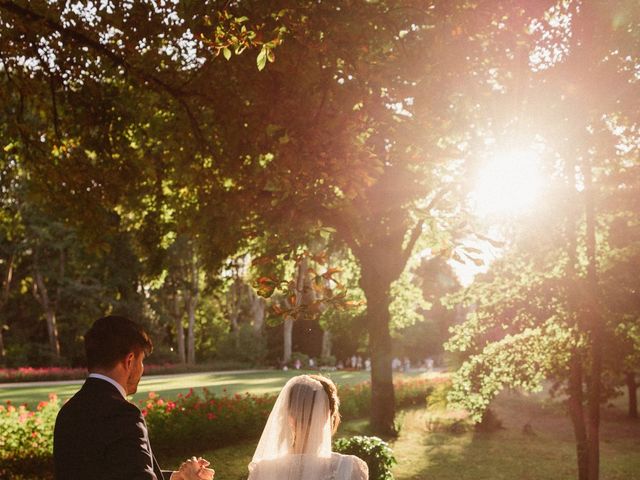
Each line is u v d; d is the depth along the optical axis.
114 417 2.43
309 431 2.87
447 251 4.27
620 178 7.86
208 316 65.06
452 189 8.05
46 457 11.34
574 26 6.46
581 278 7.73
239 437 15.85
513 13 6.25
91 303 48.16
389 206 11.01
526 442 18.22
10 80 7.66
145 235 15.72
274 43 5.05
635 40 6.25
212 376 43.47
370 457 9.05
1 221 14.21
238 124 7.87
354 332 24.36
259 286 4.11
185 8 5.43
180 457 13.98
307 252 4.64
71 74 7.78
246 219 10.08
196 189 10.60
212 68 7.58
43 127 9.20
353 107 6.44
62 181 8.69
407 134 6.70
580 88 6.63
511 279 8.84
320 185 5.86
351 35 6.09
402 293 23.77
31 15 6.51
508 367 9.22
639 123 6.80
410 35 6.97
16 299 53.88
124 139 9.30
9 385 35.97
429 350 66.75
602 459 16.27
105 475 2.34
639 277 7.68
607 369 9.20
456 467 14.80
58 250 49.47
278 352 59.34
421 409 23.66
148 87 7.99
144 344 2.67
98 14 6.86
